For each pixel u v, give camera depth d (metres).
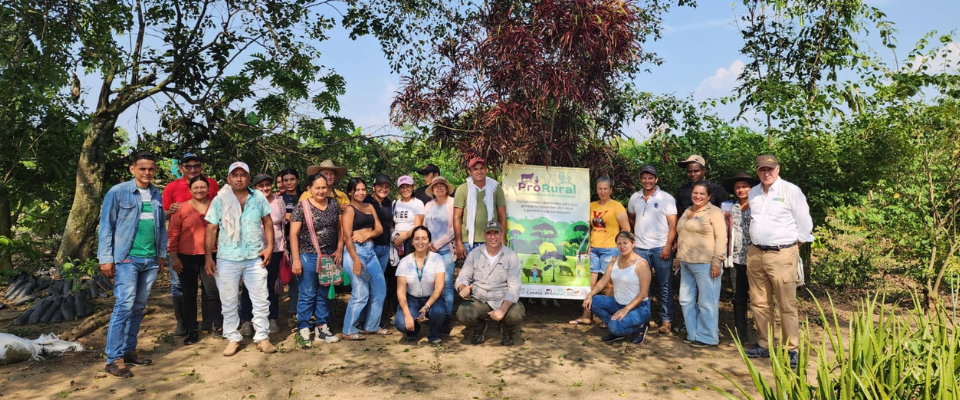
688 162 6.60
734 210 6.19
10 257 8.81
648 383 4.92
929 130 7.32
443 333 6.38
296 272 5.73
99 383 4.70
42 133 10.19
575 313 7.54
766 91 7.46
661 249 6.62
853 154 7.12
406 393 4.59
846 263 9.35
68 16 8.84
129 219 4.90
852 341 2.86
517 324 5.90
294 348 5.71
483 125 7.20
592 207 7.10
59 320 6.54
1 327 6.33
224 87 9.66
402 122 7.77
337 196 6.50
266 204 5.64
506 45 7.02
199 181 5.68
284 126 10.13
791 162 7.31
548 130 7.46
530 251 6.99
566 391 4.70
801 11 8.72
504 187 7.04
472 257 6.02
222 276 5.40
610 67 7.17
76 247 9.28
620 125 8.52
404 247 6.87
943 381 2.43
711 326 6.00
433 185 6.64
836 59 8.44
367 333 6.27
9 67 8.27
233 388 4.65
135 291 5.00
